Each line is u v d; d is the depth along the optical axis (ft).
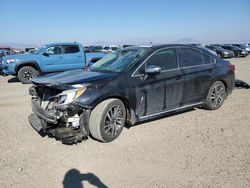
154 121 17.61
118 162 12.12
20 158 12.54
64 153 13.04
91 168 11.61
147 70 15.10
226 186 10.12
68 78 14.42
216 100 20.11
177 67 17.25
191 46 18.62
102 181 10.60
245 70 51.80
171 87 16.66
